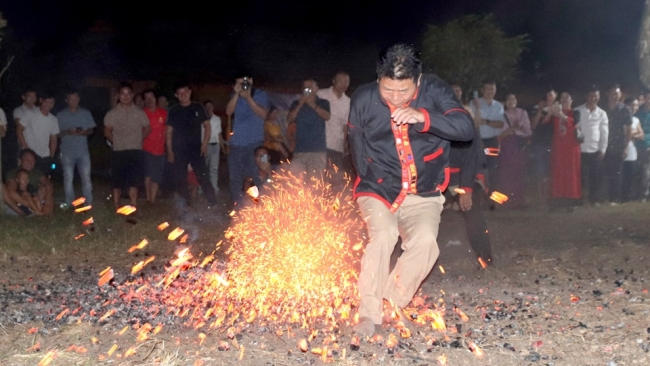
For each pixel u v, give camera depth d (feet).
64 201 46.21
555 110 43.70
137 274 24.79
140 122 39.86
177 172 40.50
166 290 21.76
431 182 17.30
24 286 23.08
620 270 25.80
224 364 15.74
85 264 26.68
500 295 22.08
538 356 16.34
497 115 41.14
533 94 79.82
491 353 16.58
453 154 20.45
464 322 19.03
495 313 19.81
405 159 16.88
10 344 16.88
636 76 76.48
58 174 57.31
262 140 35.63
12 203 35.96
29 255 27.91
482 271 25.64
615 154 45.16
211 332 17.79
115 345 16.75
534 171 48.93
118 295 21.40
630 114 45.21
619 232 34.37
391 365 15.74
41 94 44.01
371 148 17.11
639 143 46.26
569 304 20.95
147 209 39.70
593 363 16.05
